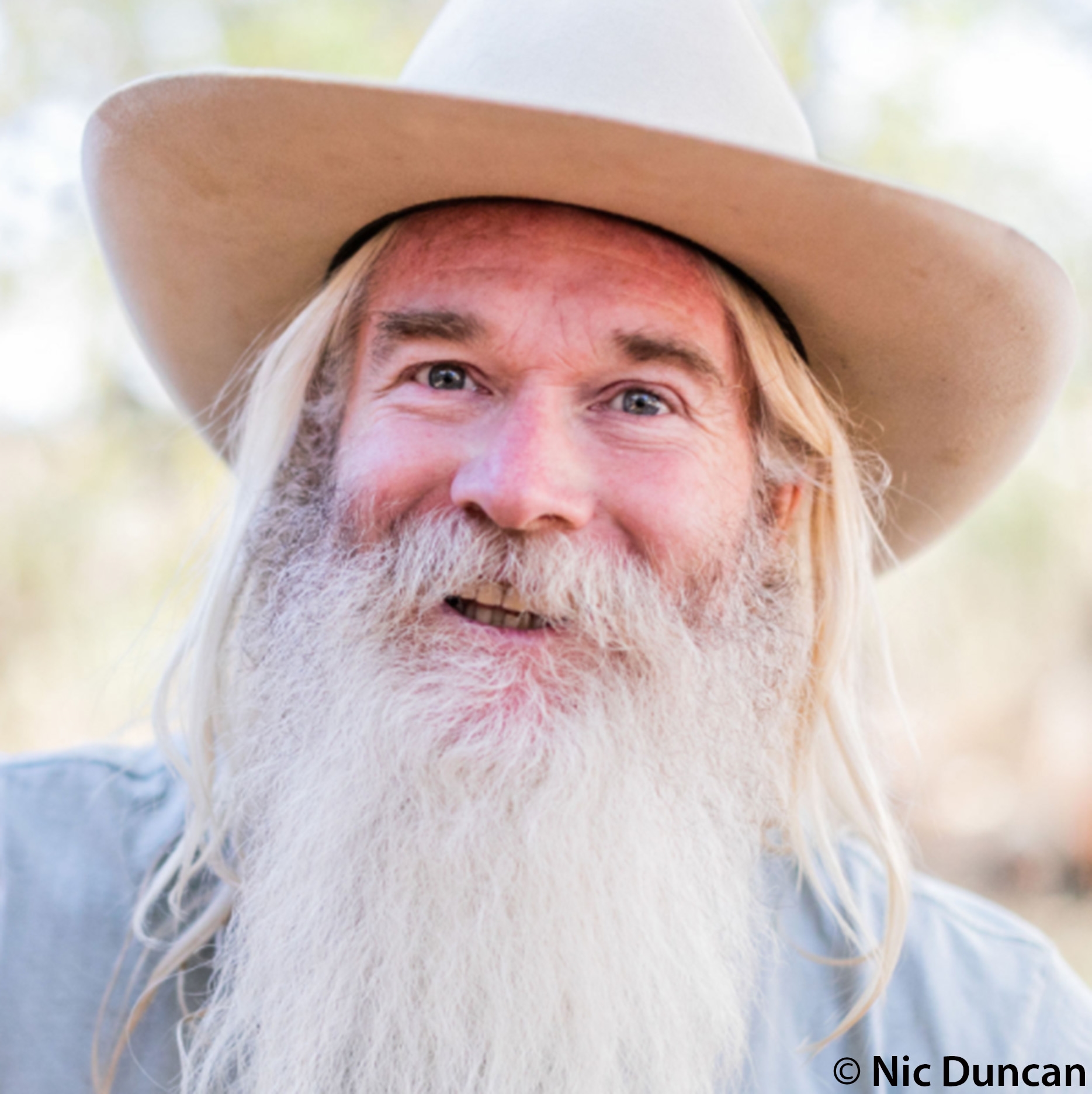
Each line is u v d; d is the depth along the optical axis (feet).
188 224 6.00
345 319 5.97
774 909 6.26
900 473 6.88
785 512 6.26
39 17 16.85
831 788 6.40
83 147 5.78
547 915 5.11
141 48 17.34
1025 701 23.35
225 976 5.46
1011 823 24.99
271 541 6.01
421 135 5.03
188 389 7.07
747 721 5.82
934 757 24.47
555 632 5.35
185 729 6.04
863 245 5.38
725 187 5.06
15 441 17.60
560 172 5.09
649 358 5.46
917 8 18.89
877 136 19.16
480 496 5.19
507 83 5.40
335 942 5.26
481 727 5.19
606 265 5.42
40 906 5.85
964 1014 6.03
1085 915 23.63
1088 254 18.67
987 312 5.63
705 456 5.63
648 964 5.25
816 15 18.89
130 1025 5.49
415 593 5.31
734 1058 5.65
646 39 5.42
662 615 5.41
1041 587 19.92
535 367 5.38
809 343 6.32
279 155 5.41
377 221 5.86
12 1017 5.57
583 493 5.34
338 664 5.44
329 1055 5.18
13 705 16.94
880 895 6.52
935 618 17.58
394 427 5.52
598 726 5.25
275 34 17.48
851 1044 5.89
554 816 5.13
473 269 5.42
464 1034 5.11
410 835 5.19
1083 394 18.76
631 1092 5.38
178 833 6.16
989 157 19.04
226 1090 5.41
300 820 5.43
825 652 6.31
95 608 17.26
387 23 18.24
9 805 6.16
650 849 5.29
